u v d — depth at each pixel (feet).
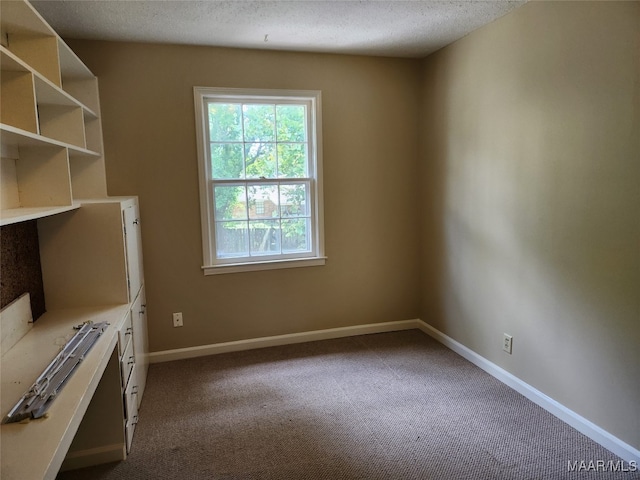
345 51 11.23
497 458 6.93
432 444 7.32
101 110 10.00
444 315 11.79
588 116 7.07
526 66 8.32
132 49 10.05
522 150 8.55
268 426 7.95
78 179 9.91
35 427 3.89
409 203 12.64
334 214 12.01
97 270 7.81
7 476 3.24
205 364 10.77
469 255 10.48
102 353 5.62
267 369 10.41
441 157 11.39
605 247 6.93
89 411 6.77
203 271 11.09
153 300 10.82
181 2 7.86
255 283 11.57
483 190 9.80
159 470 6.75
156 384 9.69
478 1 8.14
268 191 11.52
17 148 6.61
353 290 12.46
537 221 8.28
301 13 8.52
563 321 7.83
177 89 10.39
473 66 9.87
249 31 9.49
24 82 5.65
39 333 6.48
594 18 6.87
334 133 11.71
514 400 8.76
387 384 9.55
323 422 8.07
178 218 10.76
